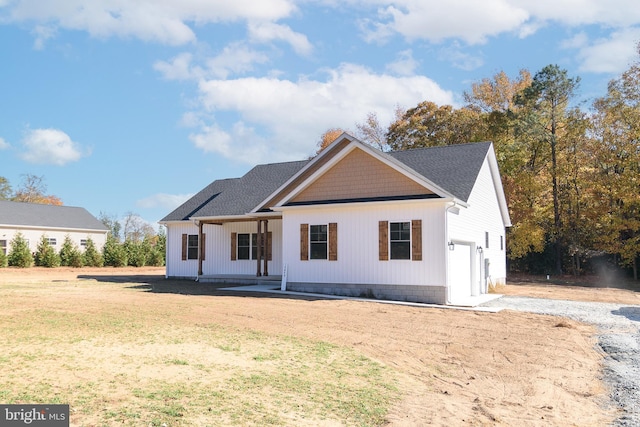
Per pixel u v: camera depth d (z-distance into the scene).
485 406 6.98
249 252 25.33
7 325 10.64
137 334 10.10
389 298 18.00
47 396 5.91
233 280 23.78
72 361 7.64
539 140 34.81
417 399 7.14
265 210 22.64
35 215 44.19
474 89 43.25
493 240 24.62
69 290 19.70
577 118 34.34
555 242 34.78
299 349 9.55
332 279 19.20
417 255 17.64
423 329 12.30
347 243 19.00
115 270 38.09
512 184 34.22
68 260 39.31
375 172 19.00
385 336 11.32
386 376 8.16
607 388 7.97
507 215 26.94
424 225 17.61
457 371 8.81
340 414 6.27
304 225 20.00
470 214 20.34
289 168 27.62
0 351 8.09
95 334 9.91
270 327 11.77
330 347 9.92
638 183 30.30
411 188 18.27
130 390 6.38
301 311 14.45
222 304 15.48
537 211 34.59
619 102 32.06
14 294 17.45
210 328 11.24
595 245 33.00
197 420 5.54
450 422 6.29
